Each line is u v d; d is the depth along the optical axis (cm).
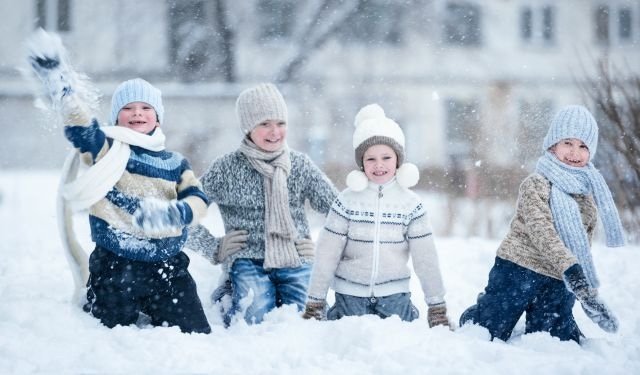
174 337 709
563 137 799
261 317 863
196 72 3897
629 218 1456
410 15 3969
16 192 2598
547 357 670
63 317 751
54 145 3681
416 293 1031
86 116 768
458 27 3981
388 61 3934
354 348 671
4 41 3788
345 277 827
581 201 804
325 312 821
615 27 3972
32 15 3822
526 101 3806
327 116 3784
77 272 825
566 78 3834
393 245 824
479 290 1037
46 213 2133
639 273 1059
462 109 3850
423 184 2748
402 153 838
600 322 743
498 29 3991
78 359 649
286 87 3834
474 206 1991
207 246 905
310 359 653
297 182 916
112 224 785
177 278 802
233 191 907
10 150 3675
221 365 653
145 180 805
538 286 791
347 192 836
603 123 1505
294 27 3950
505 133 3309
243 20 3934
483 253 1182
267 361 659
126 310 783
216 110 3738
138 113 834
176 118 3709
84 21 3856
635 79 1548
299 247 904
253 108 902
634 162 1460
